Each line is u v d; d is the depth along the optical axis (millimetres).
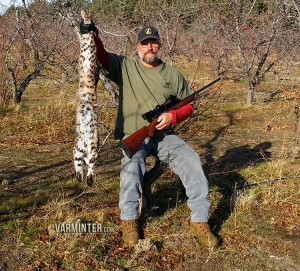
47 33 9938
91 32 3283
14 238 3768
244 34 10930
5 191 4844
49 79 12766
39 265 3416
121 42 8867
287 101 9141
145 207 4180
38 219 4043
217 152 6699
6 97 9711
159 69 3807
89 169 3377
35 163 5953
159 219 4164
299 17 6719
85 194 4742
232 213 4348
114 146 6660
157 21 11188
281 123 8359
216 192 4883
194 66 14852
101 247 3648
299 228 4176
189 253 3684
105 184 5055
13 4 8500
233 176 5414
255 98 11039
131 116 3756
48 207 4375
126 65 3752
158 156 3881
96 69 3365
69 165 5852
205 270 3490
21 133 7523
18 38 9984
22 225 3979
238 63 13078
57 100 10016
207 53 14047
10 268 3387
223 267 3537
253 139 7484
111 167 5758
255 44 10664
